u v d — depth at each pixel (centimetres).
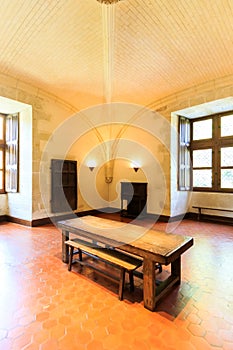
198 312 174
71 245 248
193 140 563
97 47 328
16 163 486
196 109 491
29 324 158
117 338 145
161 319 165
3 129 509
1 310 174
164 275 239
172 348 137
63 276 234
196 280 228
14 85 421
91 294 199
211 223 498
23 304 183
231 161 498
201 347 138
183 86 466
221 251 314
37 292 202
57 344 140
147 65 381
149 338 145
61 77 423
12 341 142
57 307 179
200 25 280
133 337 146
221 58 357
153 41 314
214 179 525
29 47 325
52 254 299
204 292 204
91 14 261
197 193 555
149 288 176
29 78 422
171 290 207
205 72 404
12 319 163
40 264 266
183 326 157
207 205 535
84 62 370
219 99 432
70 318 165
